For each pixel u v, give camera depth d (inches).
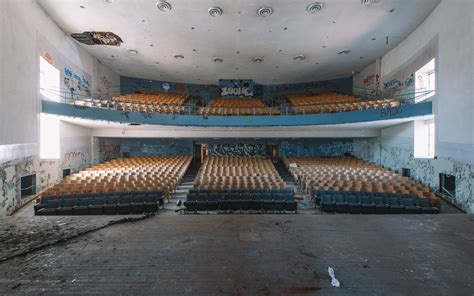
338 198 313.3
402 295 57.2
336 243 83.6
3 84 264.8
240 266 68.9
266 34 425.7
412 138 446.6
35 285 59.6
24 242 81.1
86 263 69.6
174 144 730.2
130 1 334.0
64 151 455.8
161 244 81.9
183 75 676.7
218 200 314.8
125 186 364.5
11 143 280.5
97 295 56.3
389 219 107.7
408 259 73.1
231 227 97.4
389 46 478.9
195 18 373.1
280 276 64.3
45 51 364.5
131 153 709.3
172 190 419.5
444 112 327.9
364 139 658.2
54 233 88.8
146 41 456.8
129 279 62.3
